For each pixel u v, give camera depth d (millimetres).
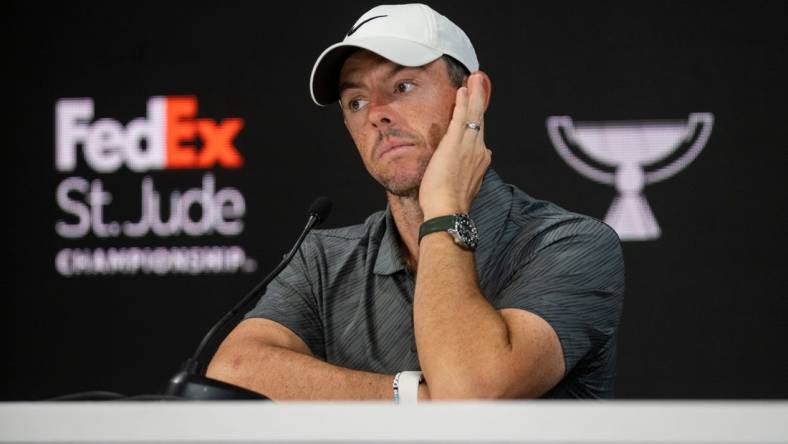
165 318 13727
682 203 12414
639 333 12492
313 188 13398
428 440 2262
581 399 5637
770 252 12211
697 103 12383
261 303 6355
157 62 13836
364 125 5773
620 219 12516
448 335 4809
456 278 4996
